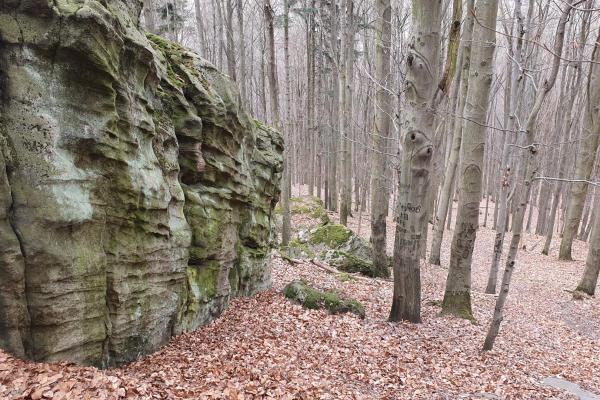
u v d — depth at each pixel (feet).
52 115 16.61
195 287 26.03
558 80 100.17
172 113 25.32
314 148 114.73
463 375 23.72
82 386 14.82
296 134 134.62
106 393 14.87
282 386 19.51
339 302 32.01
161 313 22.16
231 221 30.37
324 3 85.81
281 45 139.44
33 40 16.05
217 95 28.58
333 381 21.25
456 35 26.58
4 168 15.17
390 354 25.44
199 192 27.30
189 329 25.12
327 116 105.60
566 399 21.52
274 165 38.65
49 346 16.08
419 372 23.58
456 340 28.91
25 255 15.43
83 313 17.22
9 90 15.81
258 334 26.04
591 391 23.52
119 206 19.17
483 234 94.58
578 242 87.86
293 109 127.03
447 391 21.59
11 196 15.42
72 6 16.66
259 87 119.55
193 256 26.43
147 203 20.61
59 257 16.14
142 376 18.34
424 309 36.42
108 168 18.62
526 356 28.12
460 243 33.76
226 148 29.78
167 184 23.12
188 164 26.53
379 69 45.80
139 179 20.11
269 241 37.93
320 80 103.45
